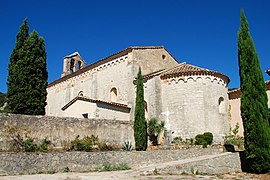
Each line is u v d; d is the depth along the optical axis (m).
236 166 20.27
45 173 17.33
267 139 19.38
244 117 20.09
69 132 22.33
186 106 28.80
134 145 26.39
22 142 19.77
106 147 23.67
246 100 20.14
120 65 35.88
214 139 28.22
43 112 24.86
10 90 24.19
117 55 36.31
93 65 39.25
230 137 28.95
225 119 29.88
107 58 37.28
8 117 19.58
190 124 28.27
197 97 28.81
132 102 32.75
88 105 29.52
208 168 18.75
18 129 19.81
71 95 42.34
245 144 19.88
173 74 29.92
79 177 15.30
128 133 26.30
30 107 23.92
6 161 16.52
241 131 31.42
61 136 21.80
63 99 43.53
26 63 24.67
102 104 29.53
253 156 19.16
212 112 28.92
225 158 19.92
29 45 25.34
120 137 25.58
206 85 29.30
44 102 25.14
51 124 21.48
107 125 24.88
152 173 16.78
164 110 29.92
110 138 24.83
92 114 28.89
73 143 22.02
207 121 28.39
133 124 26.88
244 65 20.75
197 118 28.31
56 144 21.38
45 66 25.98
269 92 29.33
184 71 29.55
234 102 32.88
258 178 17.27
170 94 29.84
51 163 17.94
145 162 20.97
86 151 20.72
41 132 20.84
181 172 17.66
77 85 41.59
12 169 16.58
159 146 26.12
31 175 16.27
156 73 31.58
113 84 36.03
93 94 38.03
